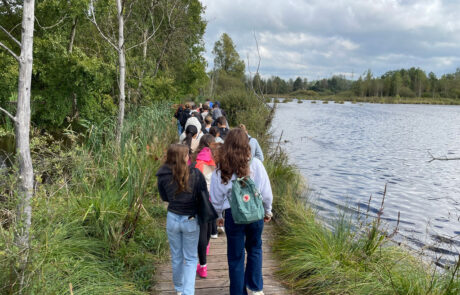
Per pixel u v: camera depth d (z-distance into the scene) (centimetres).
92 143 624
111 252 398
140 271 367
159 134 904
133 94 1335
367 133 2284
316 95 13400
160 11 1479
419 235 606
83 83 1389
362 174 1110
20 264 257
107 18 1004
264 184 304
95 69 1380
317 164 1245
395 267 371
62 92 1459
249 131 1109
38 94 1465
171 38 1739
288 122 3012
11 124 1238
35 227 304
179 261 322
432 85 11175
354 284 336
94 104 1472
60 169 416
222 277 384
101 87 1409
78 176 499
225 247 464
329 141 1869
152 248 430
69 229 381
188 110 1202
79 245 367
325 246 399
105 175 532
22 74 275
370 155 1466
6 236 268
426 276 352
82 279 317
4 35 1419
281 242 464
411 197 869
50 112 1449
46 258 305
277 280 378
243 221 286
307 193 754
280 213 555
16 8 1477
